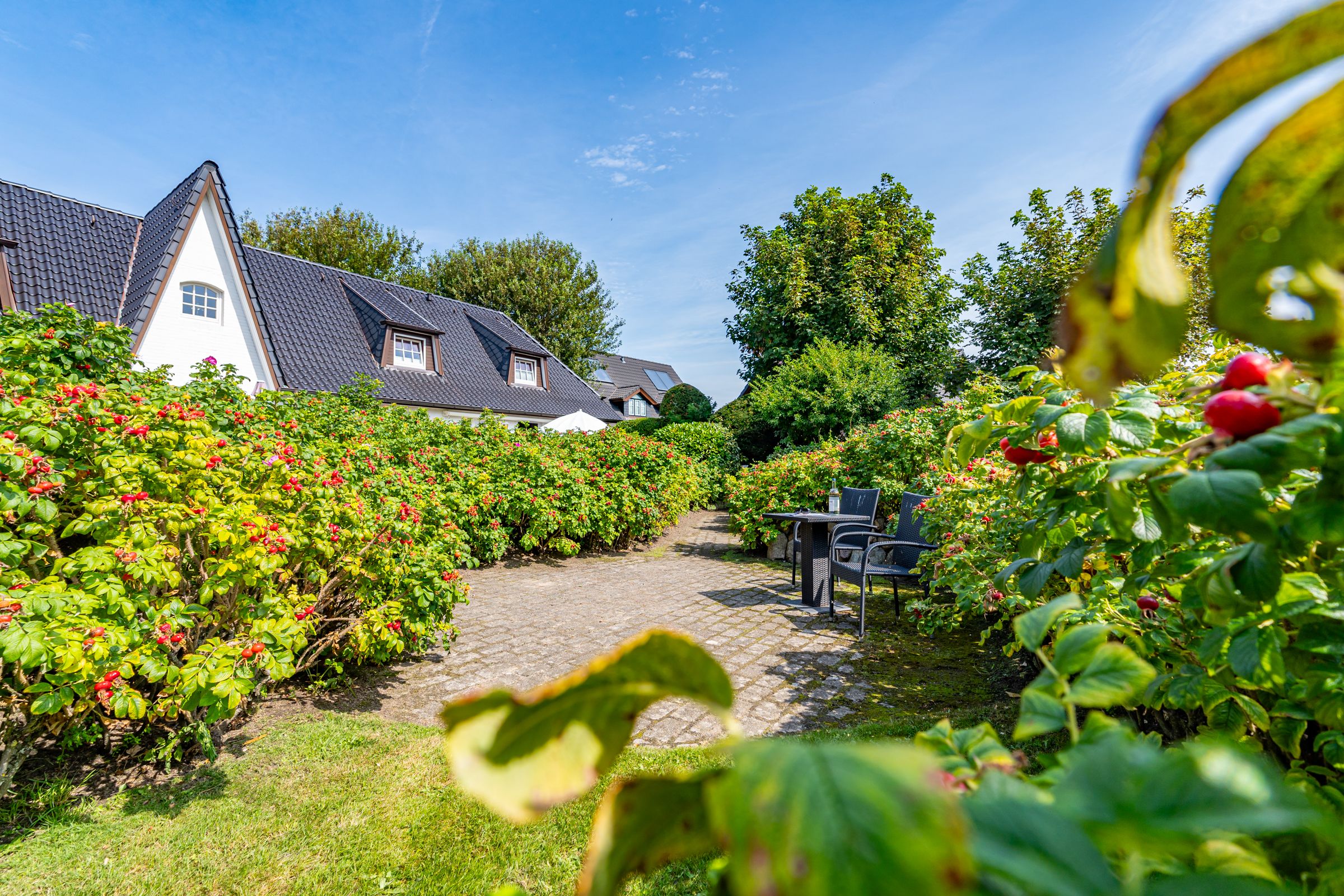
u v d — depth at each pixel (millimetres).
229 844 2221
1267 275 356
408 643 3834
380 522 3580
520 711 353
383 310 15398
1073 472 1269
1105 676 498
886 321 16391
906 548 5148
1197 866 439
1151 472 737
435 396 15172
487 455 7965
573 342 26578
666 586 6309
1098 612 1373
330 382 13266
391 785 2586
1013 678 3650
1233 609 711
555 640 4480
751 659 4125
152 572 2443
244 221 24500
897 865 171
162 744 2656
